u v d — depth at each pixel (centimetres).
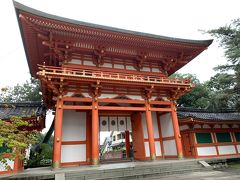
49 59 1947
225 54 2086
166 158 2052
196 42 2009
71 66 1770
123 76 1834
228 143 2239
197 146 2061
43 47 1777
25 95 3462
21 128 1520
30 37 1628
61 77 1526
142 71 2086
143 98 1936
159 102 1981
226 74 2142
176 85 1941
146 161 1825
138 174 1347
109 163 1827
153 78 1938
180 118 2102
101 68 1897
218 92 2195
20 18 1394
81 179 1247
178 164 1576
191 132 2109
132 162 1830
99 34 1694
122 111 2155
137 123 2103
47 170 1485
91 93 1725
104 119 2097
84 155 1766
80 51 1836
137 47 1941
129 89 1906
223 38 2242
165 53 2108
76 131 1817
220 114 2584
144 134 2041
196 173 1444
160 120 2225
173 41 1931
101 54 1845
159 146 2133
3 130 954
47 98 1920
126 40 1811
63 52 1756
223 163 1794
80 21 1606
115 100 1795
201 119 2041
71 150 1742
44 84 1605
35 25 1495
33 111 1686
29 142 1041
